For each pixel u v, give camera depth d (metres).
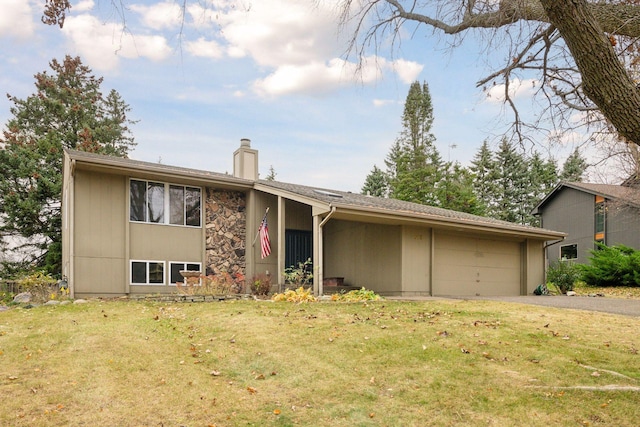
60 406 4.88
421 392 5.29
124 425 4.52
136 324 8.16
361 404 5.02
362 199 16.06
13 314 9.22
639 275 19.02
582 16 3.40
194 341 7.17
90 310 9.56
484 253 16.20
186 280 13.41
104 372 5.83
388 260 14.29
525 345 6.95
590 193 25.41
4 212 23.34
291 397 5.20
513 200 38.44
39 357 6.34
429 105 35.75
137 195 13.82
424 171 34.66
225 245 15.40
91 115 27.98
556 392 5.21
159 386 5.45
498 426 4.54
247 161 16.91
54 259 22.81
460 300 12.24
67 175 14.17
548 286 19.05
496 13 5.06
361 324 8.17
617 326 8.33
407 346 6.84
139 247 13.70
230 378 5.73
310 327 7.90
